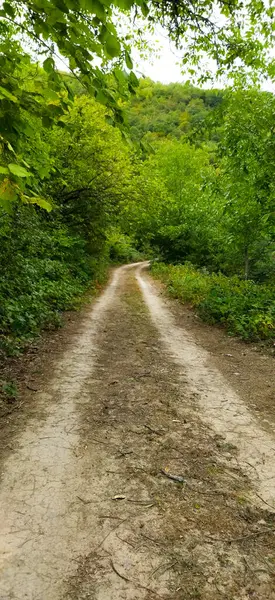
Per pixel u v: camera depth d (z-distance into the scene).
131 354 6.20
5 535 2.12
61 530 2.17
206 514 2.37
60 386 4.59
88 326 8.27
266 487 2.69
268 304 8.75
